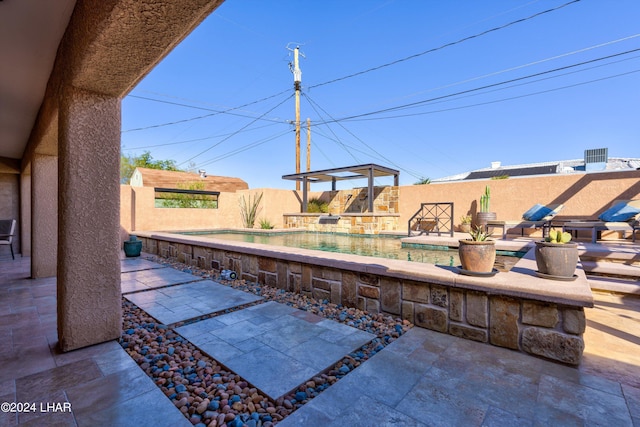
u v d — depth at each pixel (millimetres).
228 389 1820
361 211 11750
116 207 2531
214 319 2943
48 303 3477
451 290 2562
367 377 1907
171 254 6629
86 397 1718
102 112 2420
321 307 3311
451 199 9102
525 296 2152
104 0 1384
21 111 3781
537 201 7590
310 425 1483
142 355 2285
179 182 16438
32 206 4672
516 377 1901
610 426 1455
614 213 5199
